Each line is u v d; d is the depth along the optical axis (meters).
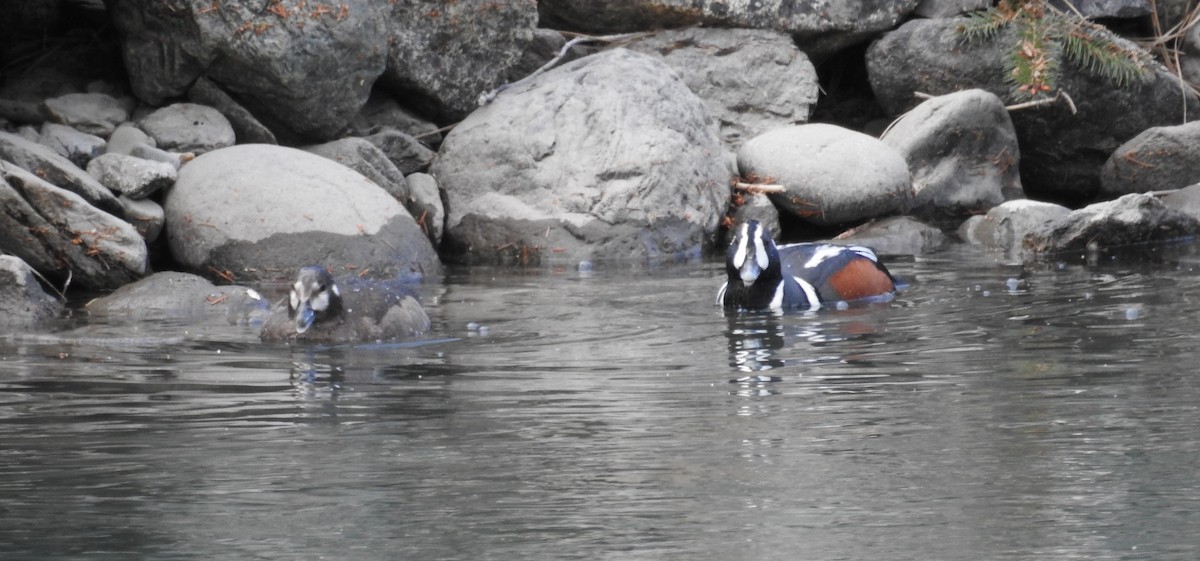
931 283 28.62
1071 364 19.86
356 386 19.28
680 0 40.59
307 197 30.69
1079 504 13.68
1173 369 19.28
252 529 13.35
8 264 25.73
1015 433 16.17
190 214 30.34
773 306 25.97
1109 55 41.47
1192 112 42.81
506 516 13.57
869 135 40.31
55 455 15.75
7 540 13.10
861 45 43.88
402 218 31.48
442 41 35.59
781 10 41.25
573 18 40.78
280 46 31.97
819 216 36.44
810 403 17.89
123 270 28.30
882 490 14.20
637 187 34.19
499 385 19.27
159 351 22.11
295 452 15.83
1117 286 27.31
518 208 34.00
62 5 35.44
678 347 22.19
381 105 36.25
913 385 18.81
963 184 39.31
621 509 13.77
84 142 30.98
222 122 32.75
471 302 27.17
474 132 35.09
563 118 34.97
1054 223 33.38
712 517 13.48
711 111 40.31
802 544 12.77
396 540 13.04
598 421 17.08
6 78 33.94
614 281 29.91
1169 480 14.32
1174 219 34.03
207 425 17.06
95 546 12.95
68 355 21.73
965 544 12.72
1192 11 45.06
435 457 15.57
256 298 27.08
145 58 32.75
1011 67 41.22
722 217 35.88
